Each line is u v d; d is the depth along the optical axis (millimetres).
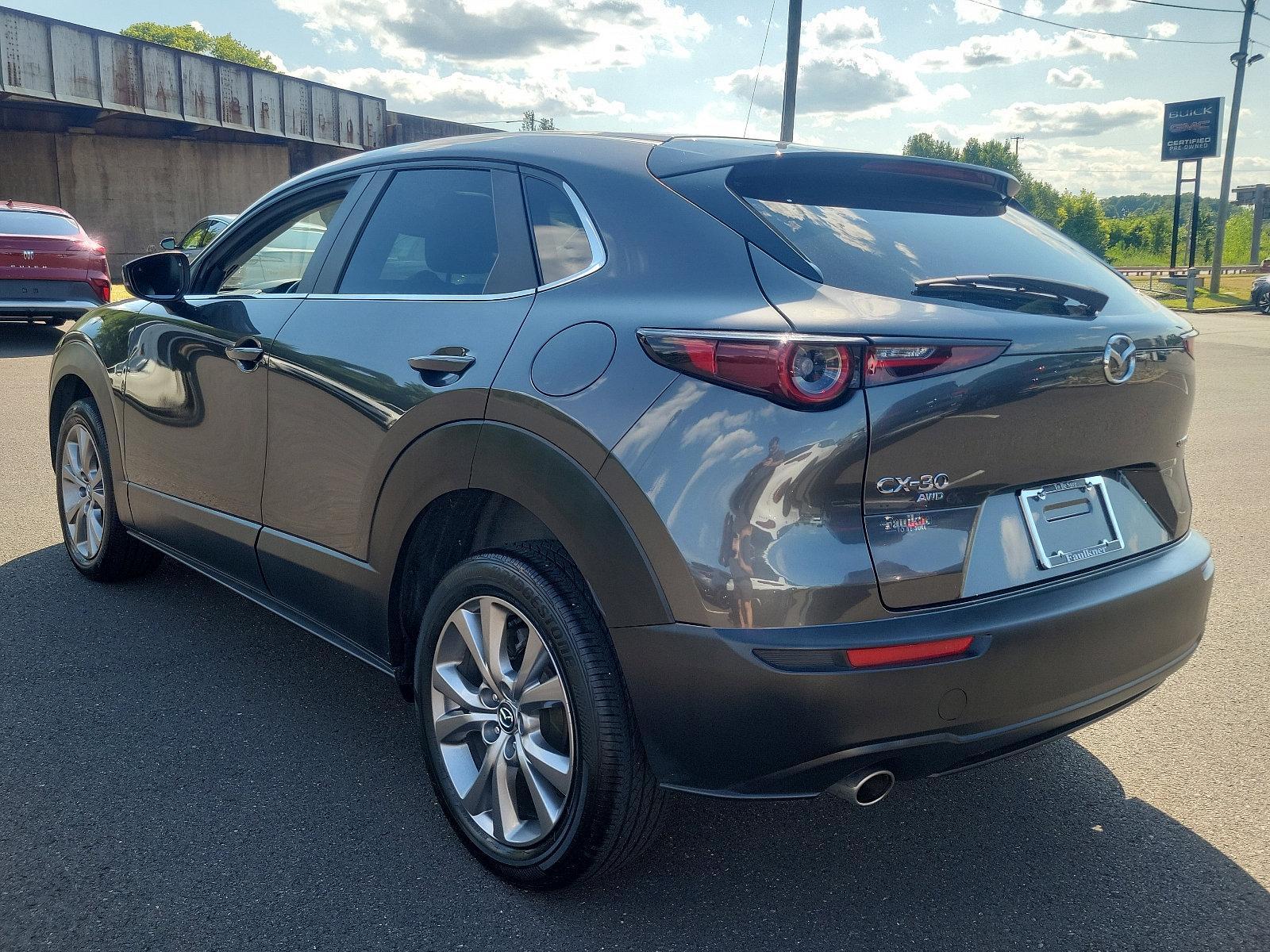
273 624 3893
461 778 2480
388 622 2689
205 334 3301
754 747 1978
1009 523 2135
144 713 3156
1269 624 4152
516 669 2391
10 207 11914
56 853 2430
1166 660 2365
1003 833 2637
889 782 2088
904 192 2549
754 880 2424
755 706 1944
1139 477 2434
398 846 2508
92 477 4164
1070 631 2107
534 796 2285
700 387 2000
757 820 2695
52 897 2264
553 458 2156
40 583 4258
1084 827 2670
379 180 2996
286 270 3197
